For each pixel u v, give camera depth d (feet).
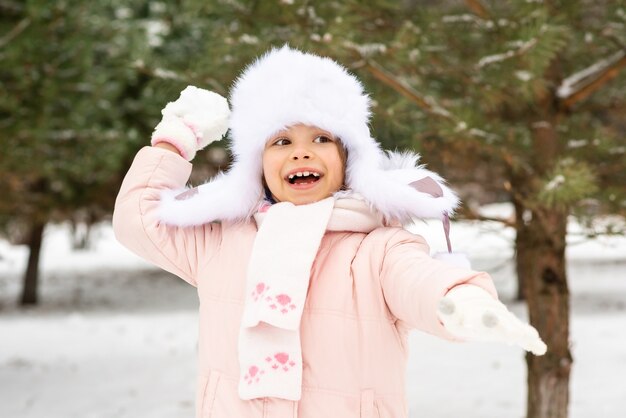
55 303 54.24
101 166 42.39
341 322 5.48
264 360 5.46
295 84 5.92
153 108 43.24
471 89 14.75
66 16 24.25
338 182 6.11
